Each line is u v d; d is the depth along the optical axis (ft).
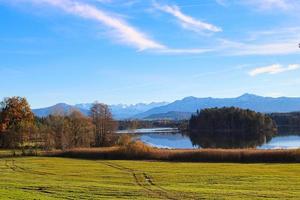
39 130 428.56
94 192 137.28
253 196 133.39
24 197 114.62
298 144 474.08
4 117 446.19
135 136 417.90
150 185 167.53
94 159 308.60
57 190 140.26
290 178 184.75
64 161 290.56
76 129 428.15
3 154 350.02
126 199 124.16
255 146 453.58
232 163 263.70
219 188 156.25
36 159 307.99
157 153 302.04
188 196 133.39
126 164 264.11
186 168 233.96
